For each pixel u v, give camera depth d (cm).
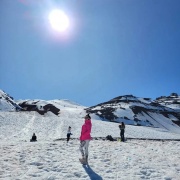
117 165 1284
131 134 7831
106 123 9494
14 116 8456
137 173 1148
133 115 16450
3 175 1018
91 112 16838
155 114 18025
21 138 5350
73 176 1065
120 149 1762
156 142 2392
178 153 1708
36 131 6581
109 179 1042
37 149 1591
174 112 19925
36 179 991
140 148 1880
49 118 8912
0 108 12512
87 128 1297
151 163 1359
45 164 1227
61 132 6675
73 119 9294
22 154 1413
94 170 1164
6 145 1775
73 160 1352
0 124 6981
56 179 1012
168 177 1098
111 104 19625
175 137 8888
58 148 1684
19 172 1079
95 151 1644
